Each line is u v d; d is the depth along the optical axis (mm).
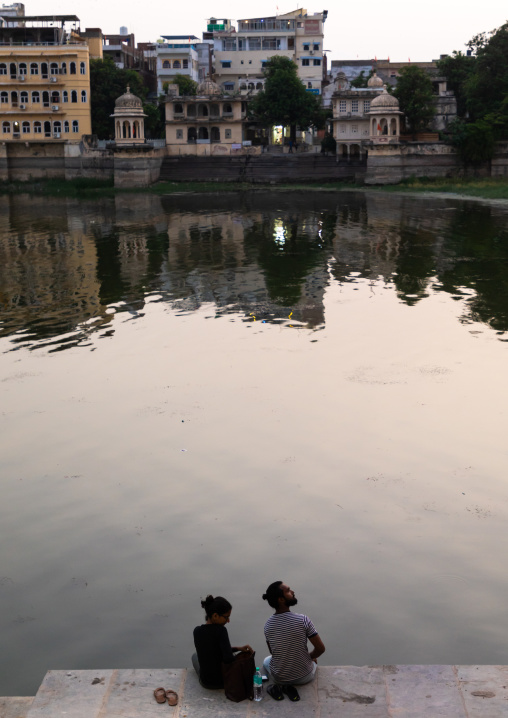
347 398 16594
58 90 80062
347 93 80125
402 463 13508
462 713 7035
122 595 9961
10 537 11359
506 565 10461
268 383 17625
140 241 41312
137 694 7402
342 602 9703
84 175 81125
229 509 12039
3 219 53031
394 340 21031
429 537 11180
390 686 7441
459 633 9102
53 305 25922
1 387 17578
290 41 102688
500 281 28969
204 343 21000
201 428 15102
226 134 83188
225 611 7387
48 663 8805
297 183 80125
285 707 7188
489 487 12648
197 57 103188
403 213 53312
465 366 18641
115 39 109688
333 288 28203
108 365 19141
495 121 73000
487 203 58812
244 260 34594
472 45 82312
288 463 13555
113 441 14578
